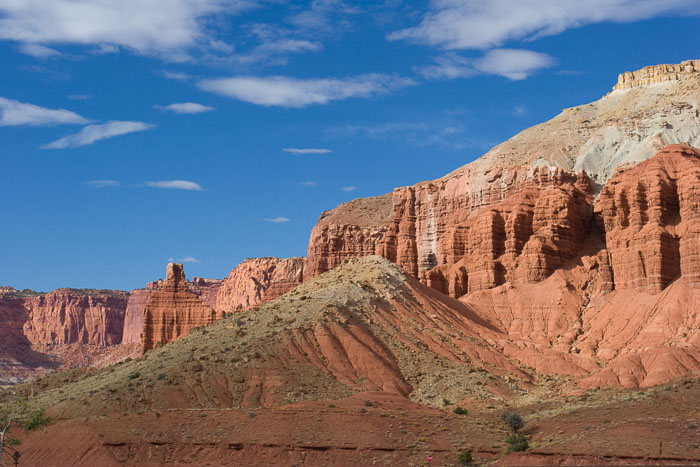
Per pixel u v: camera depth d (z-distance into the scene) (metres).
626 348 191.75
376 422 147.50
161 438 144.25
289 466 137.88
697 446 129.75
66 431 147.88
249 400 160.00
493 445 140.88
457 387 170.00
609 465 127.06
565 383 179.00
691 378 162.62
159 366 172.00
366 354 176.00
